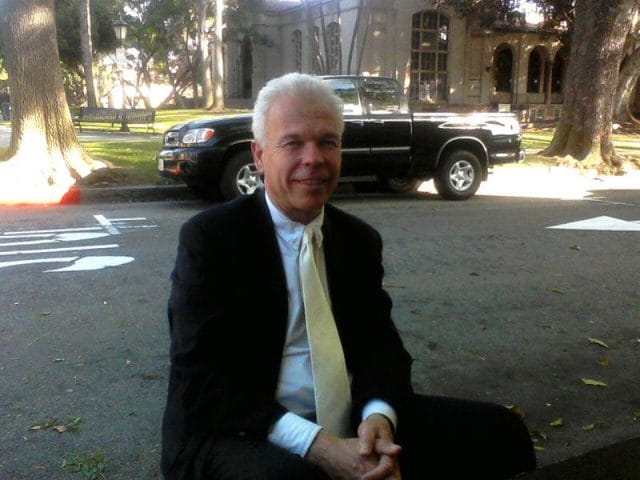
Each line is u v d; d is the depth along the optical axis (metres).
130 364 4.46
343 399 2.21
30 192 10.96
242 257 2.14
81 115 23.52
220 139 9.89
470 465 2.30
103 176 12.02
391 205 11.02
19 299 5.72
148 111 22.80
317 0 35.38
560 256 7.67
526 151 18.73
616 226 9.45
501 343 5.01
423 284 6.45
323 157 2.15
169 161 10.31
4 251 7.38
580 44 16.36
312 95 2.20
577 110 16.45
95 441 3.52
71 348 4.70
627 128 30.28
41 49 11.84
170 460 2.14
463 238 8.48
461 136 11.39
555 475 1.95
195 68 49.56
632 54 31.00
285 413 2.09
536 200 11.90
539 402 4.11
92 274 6.49
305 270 2.17
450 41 34.94
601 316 5.66
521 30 36.91
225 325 2.11
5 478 3.17
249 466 1.96
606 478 1.93
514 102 38.66
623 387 4.35
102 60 57.22
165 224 8.95
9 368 4.36
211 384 2.07
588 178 15.17
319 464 2.03
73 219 9.32
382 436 2.09
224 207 2.23
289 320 2.17
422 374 4.44
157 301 5.73
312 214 2.22
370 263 2.38
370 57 32.75
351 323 2.31
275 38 41.84
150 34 46.44
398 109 11.03
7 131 21.66
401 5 33.12
